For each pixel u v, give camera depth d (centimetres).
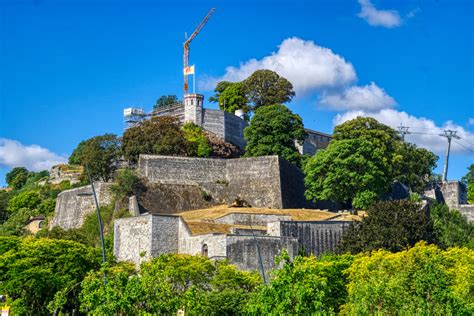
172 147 18300
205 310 9850
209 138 19450
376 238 13312
